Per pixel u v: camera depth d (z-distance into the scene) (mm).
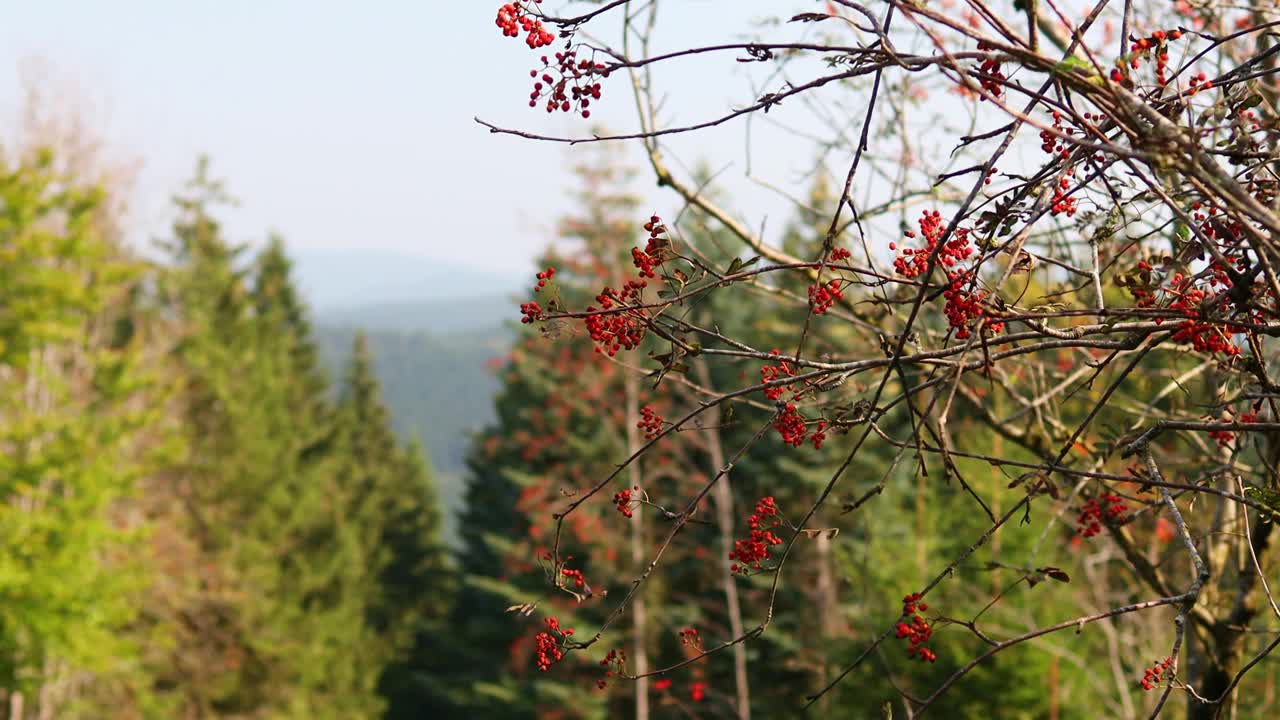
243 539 34000
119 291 20719
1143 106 2283
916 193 5234
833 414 3041
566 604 24766
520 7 2871
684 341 3057
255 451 36219
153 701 25734
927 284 2457
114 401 19406
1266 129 2779
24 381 19672
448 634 37750
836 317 4984
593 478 24047
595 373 22531
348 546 42812
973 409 5621
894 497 14281
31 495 17688
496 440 32469
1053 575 2908
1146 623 9406
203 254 39906
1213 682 4980
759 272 2963
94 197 18156
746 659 22328
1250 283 2654
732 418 3109
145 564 23547
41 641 18141
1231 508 5082
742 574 3156
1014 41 2428
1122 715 9781
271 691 34688
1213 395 4215
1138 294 3086
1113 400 5367
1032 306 3154
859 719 13008
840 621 20703
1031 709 11734
